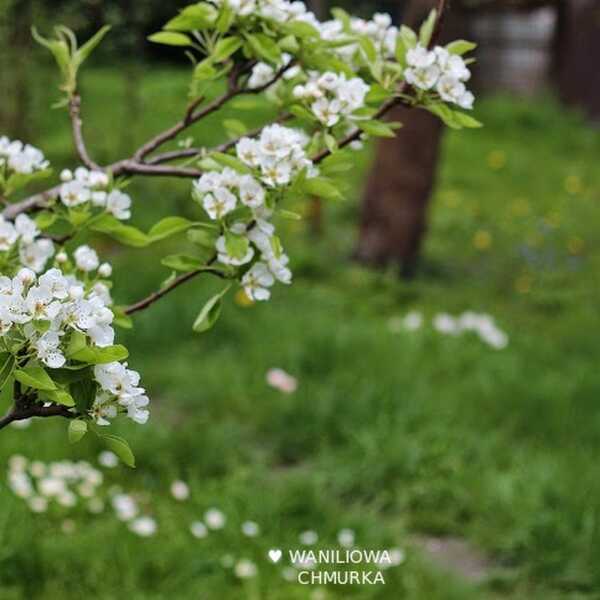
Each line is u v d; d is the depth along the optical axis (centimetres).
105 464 538
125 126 1252
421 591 452
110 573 436
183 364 699
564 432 623
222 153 252
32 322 183
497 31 2180
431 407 627
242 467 560
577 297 979
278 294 894
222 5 260
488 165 1614
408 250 1047
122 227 262
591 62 2064
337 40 272
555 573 473
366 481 548
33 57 974
